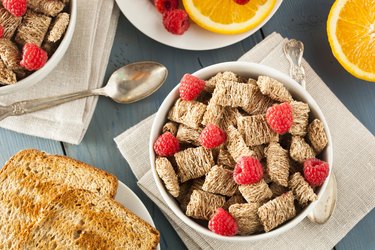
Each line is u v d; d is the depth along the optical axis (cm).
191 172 62
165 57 76
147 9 74
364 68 72
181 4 75
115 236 67
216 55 76
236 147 61
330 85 76
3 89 66
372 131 75
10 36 66
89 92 73
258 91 63
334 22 72
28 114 73
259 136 62
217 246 70
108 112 75
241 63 64
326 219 69
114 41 76
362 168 71
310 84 73
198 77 65
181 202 64
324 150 63
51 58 67
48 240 67
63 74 73
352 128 72
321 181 61
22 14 65
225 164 62
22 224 68
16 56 66
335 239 70
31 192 69
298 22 77
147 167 72
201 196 61
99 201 68
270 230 61
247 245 70
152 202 73
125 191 69
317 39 76
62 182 70
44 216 67
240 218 60
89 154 75
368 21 72
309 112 64
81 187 69
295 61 72
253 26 73
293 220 61
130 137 72
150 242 67
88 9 73
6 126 73
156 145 63
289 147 63
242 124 62
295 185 61
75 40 73
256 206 60
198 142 63
